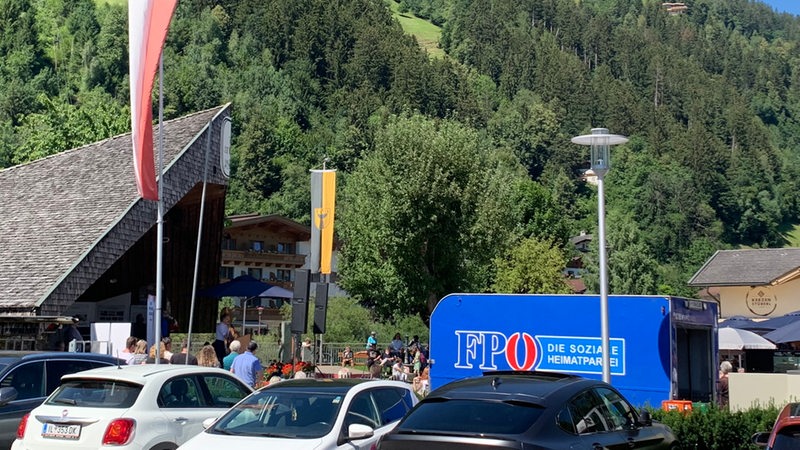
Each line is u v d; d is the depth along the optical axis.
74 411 10.46
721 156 170.12
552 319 17.33
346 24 184.38
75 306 27.30
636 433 10.06
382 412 10.33
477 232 40.91
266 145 121.38
